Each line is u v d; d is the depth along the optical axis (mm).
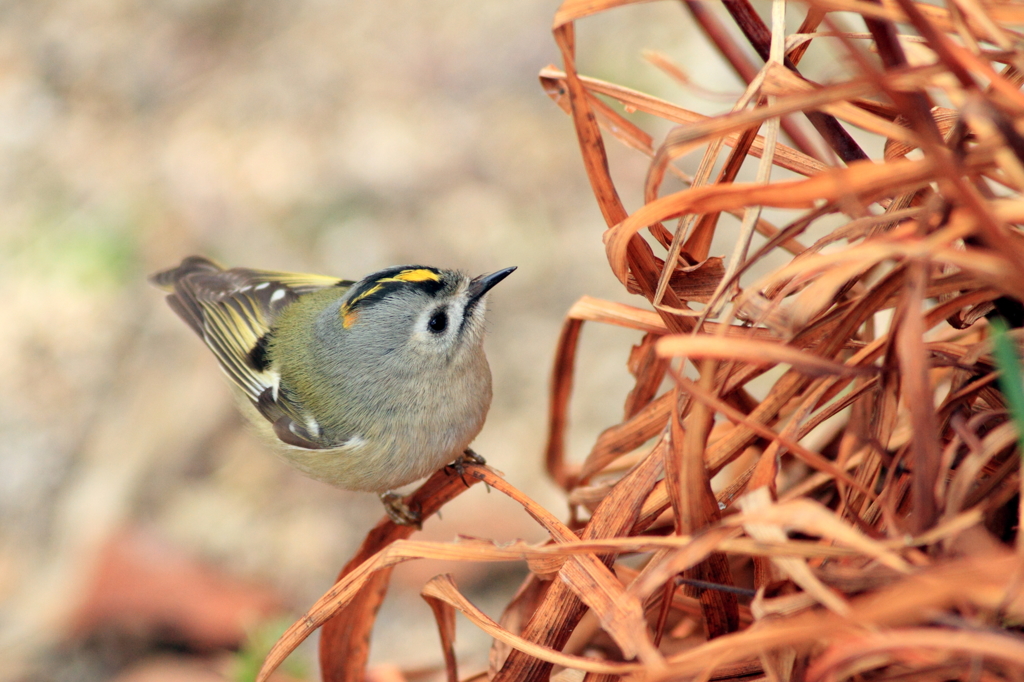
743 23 4113
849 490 3566
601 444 4777
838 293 3795
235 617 9414
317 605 3963
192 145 15070
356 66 15359
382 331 6289
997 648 2461
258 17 16844
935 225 3168
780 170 10531
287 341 7191
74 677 9133
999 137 2793
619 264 3756
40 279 13938
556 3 15062
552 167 13086
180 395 12016
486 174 13273
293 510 10688
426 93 14680
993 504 3211
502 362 11180
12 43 17469
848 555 2945
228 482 11086
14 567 10898
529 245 12266
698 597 3717
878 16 3168
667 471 3693
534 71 14258
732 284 3678
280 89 15398
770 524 3006
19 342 13258
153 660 9188
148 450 11562
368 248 12867
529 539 9180
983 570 2564
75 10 17734
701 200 3291
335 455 6438
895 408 3408
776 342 3777
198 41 16828
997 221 2732
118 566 9922
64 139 15781
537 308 11633
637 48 13117
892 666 3098
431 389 6188
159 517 10797
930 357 3529
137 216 14406
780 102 3035
